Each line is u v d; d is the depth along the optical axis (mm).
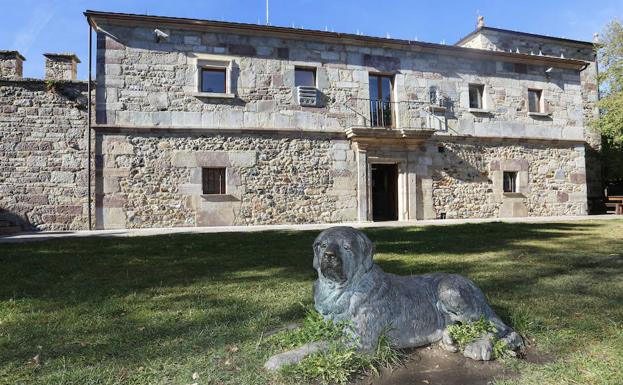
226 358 2230
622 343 2359
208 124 10570
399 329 2174
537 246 6141
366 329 2086
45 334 2656
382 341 2102
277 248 6250
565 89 14109
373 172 13086
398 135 11531
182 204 10312
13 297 3590
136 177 10055
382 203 12930
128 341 2516
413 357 2189
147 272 4625
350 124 11664
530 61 13586
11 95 10375
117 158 9953
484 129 12977
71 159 10625
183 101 10438
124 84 10078
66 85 10656
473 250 5836
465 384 1932
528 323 2633
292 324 2764
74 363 2205
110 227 9844
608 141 16016
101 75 9953
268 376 1973
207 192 10656
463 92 12852
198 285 3963
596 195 16781
